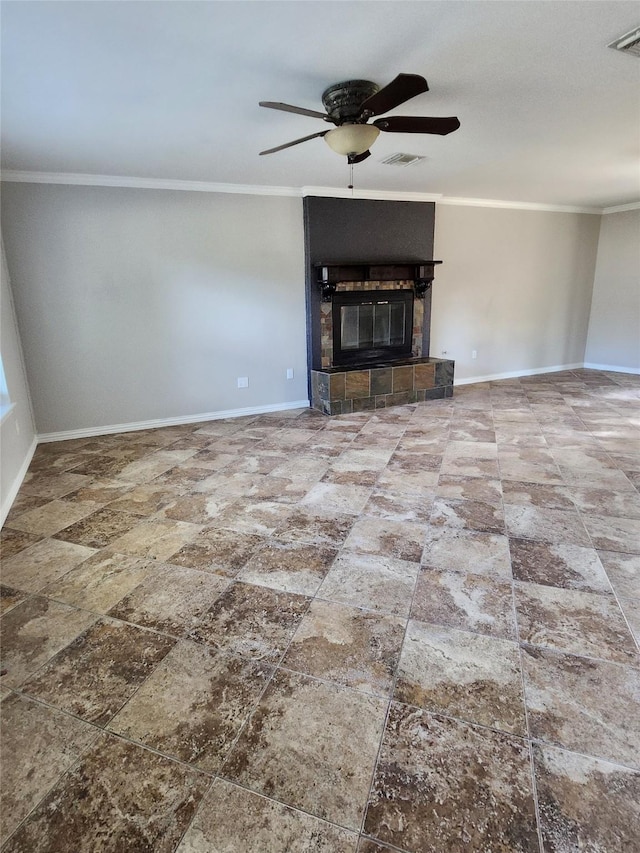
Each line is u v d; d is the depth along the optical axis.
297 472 3.66
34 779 1.36
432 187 5.26
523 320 7.09
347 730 1.49
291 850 1.17
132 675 1.72
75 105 2.64
